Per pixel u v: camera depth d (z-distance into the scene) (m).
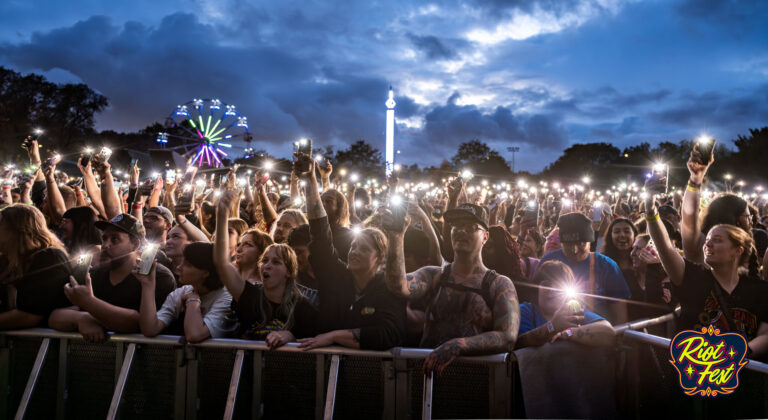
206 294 3.47
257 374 3.14
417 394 3.02
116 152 38.53
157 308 3.67
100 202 5.65
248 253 3.81
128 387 3.24
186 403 3.19
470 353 2.91
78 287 3.21
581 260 4.36
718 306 3.28
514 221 7.69
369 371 3.08
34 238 3.45
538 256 5.93
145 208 7.05
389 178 3.16
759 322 3.20
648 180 3.49
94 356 3.30
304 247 3.77
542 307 3.41
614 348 3.17
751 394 2.79
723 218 4.44
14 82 64.06
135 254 3.67
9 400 3.37
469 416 2.99
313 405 3.08
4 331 3.39
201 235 4.60
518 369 3.02
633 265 4.65
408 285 3.15
